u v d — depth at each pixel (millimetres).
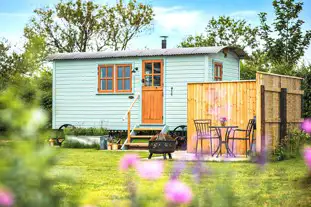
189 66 19031
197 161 3520
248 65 31641
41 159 2004
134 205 2623
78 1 37812
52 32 37875
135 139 19156
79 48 38250
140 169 2572
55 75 21250
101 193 7555
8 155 1962
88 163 12453
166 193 2391
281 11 22734
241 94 14703
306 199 6641
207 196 3223
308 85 18156
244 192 7020
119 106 20109
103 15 38594
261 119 13047
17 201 1951
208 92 15258
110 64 20312
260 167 4102
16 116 2000
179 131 19031
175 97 19219
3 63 20172
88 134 18484
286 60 22609
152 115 19531
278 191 7297
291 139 13500
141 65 19734
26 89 2211
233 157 13555
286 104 14344
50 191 2096
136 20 38375
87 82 20703
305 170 10102
